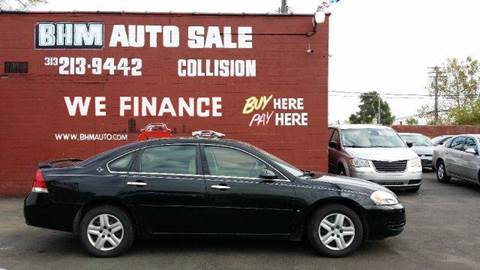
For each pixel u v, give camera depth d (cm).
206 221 750
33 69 1315
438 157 1734
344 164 1438
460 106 5253
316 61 1341
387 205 762
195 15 1337
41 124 1316
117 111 1327
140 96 1331
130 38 1330
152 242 841
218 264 718
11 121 1312
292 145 1341
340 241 751
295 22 1341
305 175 791
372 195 760
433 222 1023
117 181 751
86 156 1322
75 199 746
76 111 1323
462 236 899
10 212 1095
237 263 723
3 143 1311
